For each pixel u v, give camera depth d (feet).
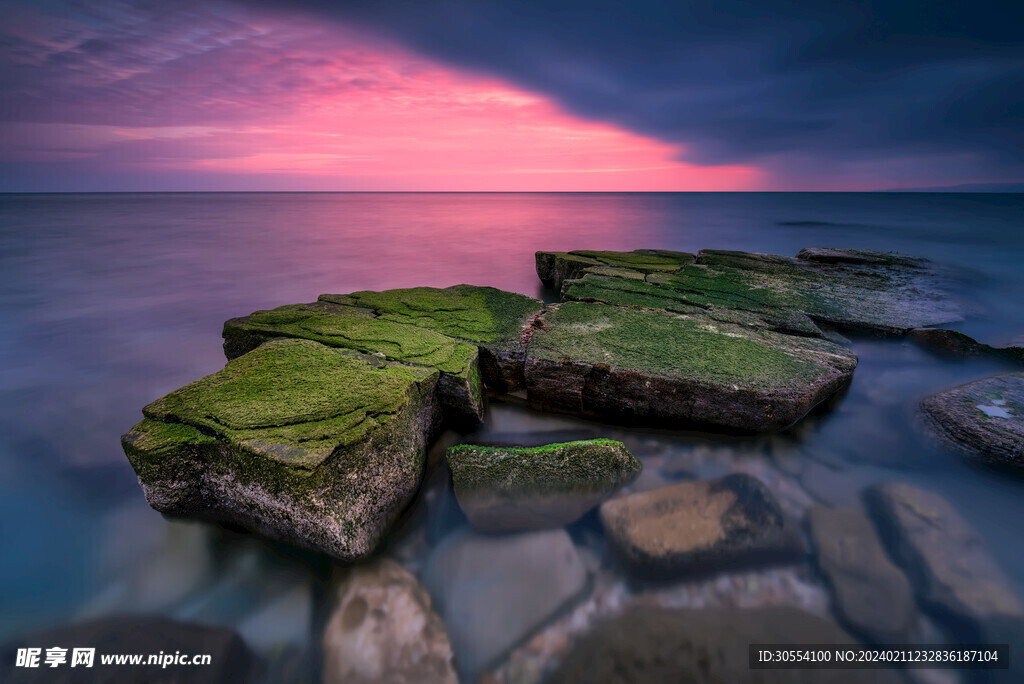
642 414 19.54
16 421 21.81
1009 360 25.22
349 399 14.46
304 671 11.04
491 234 92.02
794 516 14.73
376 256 65.62
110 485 17.12
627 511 14.23
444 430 19.12
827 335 26.94
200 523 14.12
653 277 35.29
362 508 12.88
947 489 16.71
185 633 10.97
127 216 140.15
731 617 11.48
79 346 31.40
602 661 10.57
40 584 13.24
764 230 95.76
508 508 14.84
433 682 10.32
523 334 22.81
